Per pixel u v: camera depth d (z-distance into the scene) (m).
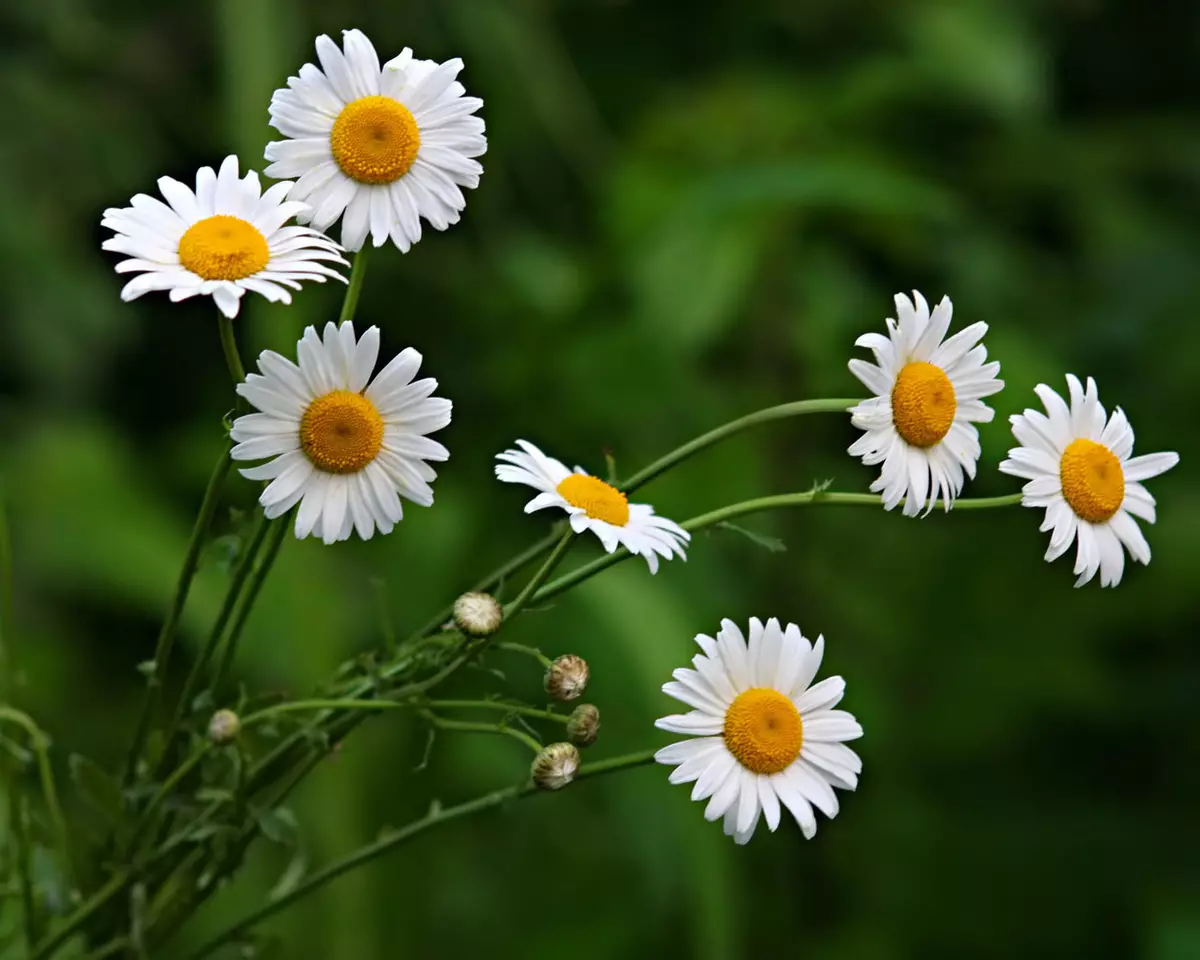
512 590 1.55
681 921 1.53
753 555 1.66
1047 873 1.68
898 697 1.73
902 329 1.13
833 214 1.85
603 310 1.70
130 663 1.68
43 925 1.17
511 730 1.13
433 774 1.53
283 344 1.40
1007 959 1.64
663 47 2.10
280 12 1.54
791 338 1.75
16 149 1.68
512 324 1.75
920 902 1.64
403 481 1.12
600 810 1.59
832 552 1.72
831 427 1.73
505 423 1.70
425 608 1.58
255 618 1.43
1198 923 1.58
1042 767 1.78
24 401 1.74
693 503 1.62
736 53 2.10
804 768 1.12
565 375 1.65
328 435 1.11
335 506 1.12
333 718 1.15
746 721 1.12
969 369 1.14
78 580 1.58
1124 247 2.00
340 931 1.36
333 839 1.36
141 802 1.16
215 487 1.13
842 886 1.63
